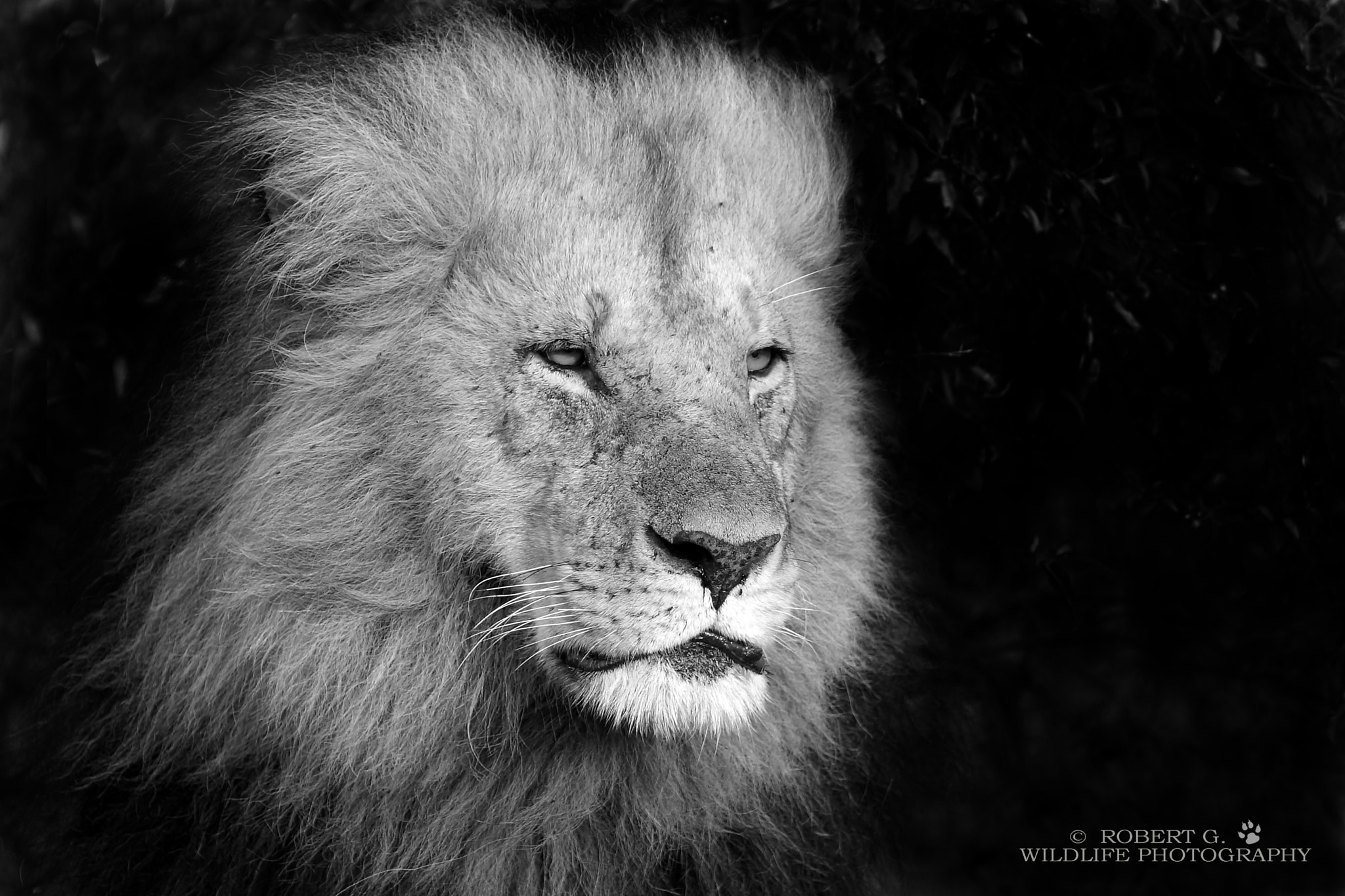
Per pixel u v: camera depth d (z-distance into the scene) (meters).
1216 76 8.52
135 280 8.71
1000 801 9.79
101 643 6.82
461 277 6.41
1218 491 9.12
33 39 8.87
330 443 6.36
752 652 6.16
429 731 6.44
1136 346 9.12
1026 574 9.94
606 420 6.27
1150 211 8.77
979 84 8.35
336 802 6.46
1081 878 9.62
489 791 6.56
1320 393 8.76
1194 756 9.91
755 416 6.55
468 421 6.31
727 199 6.70
